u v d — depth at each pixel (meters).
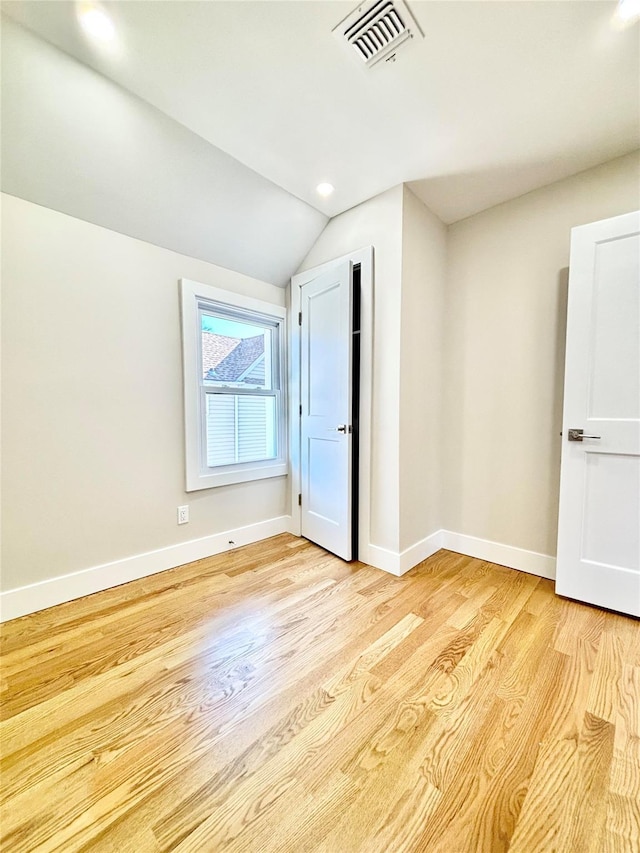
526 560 2.20
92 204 1.80
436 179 2.03
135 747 1.04
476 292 2.39
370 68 1.36
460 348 2.47
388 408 2.16
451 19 1.18
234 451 2.63
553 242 2.07
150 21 1.20
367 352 2.23
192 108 1.56
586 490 1.81
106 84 1.44
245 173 1.98
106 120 1.55
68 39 1.28
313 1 1.13
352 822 0.85
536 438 2.17
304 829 0.84
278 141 1.75
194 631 1.59
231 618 1.69
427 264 2.31
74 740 1.06
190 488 2.30
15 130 1.46
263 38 1.25
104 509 1.96
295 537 2.81
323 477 2.51
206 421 2.44
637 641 1.52
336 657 1.42
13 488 1.67
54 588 1.79
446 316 2.53
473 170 1.95
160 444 2.17
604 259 1.73
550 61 1.32
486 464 2.38
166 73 1.39
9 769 0.97
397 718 1.14
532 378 2.18
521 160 1.87
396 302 2.10
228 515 2.54
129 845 0.81
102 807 0.88
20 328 1.67
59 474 1.80
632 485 1.69
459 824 0.85
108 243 1.92
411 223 2.14
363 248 2.23
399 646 1.49
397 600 1.85
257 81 1.42
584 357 1.79
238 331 2.65
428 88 1.44
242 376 2.68
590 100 1.49
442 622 1.66
